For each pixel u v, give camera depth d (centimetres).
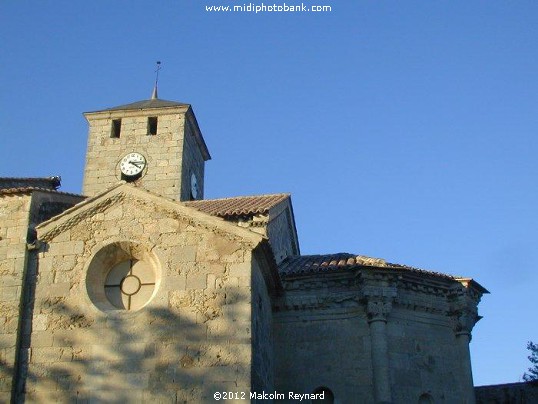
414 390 2662
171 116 4122
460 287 2897
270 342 2700
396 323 2745
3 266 2383
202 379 2136
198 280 2272
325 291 2802
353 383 2656
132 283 2345
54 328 2270
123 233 2372
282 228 3362
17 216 2480
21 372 2227
